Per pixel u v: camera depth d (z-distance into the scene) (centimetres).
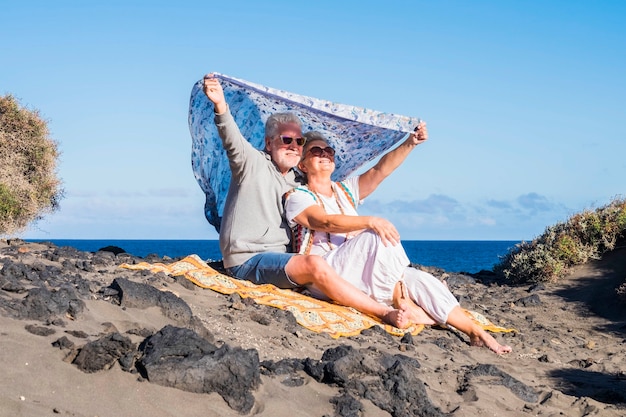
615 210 1288
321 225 670
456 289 1102
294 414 396
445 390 502
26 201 1627
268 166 714
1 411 327
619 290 1031
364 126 757
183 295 605
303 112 748
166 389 386
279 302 621
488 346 666
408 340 617
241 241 700
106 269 670
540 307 1027
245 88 686
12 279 503
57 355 399
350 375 458
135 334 449
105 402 363
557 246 1242
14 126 1684
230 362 399
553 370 635
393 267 651
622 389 573
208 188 784
